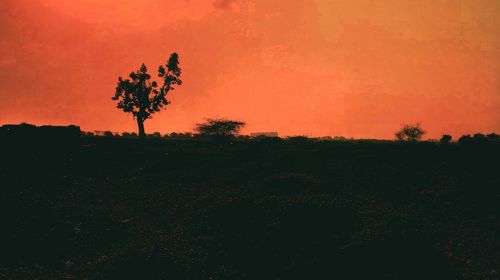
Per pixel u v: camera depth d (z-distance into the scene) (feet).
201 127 142.82
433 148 109.50
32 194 79.25
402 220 67.10
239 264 58.23
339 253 53.36
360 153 107.86
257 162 103.04
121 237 66.64
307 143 126.62
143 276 54.24
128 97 149.89
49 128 113.19
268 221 66.64
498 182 81.66
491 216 68.44
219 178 94.89
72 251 60.64
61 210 72.69
